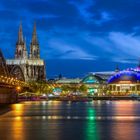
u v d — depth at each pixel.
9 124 111.62
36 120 124.94
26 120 125.12
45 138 81.94
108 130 95.88
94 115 148.75
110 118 133.25
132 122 117.25
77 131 94.12
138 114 154.38
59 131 94.25
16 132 92.00
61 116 143.00
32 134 88.12
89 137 83.25
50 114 153.88
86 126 106.06
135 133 89.38
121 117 138.25
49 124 111.56
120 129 98.00
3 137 83.06
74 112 166.25
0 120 125.25
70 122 117.38
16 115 148.50
